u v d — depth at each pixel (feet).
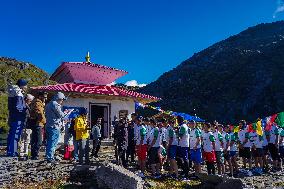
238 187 33.30
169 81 450.30
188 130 44.24
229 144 47.24
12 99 38.42
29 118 40.91
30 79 206.28
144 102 88.84
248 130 52.90
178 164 43.50
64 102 72.79
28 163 37.45
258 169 49.75
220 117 315.58
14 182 32.22
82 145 43.24
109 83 90.17
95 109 79.56
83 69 85.92
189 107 344.69
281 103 297.33
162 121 47.11
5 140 85.20
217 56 459.32
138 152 46.26
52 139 40.01
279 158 52.85
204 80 392.68
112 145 72.74
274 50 385.91
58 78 95.71
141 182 32.53
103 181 32.76
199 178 38.88
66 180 34.78
